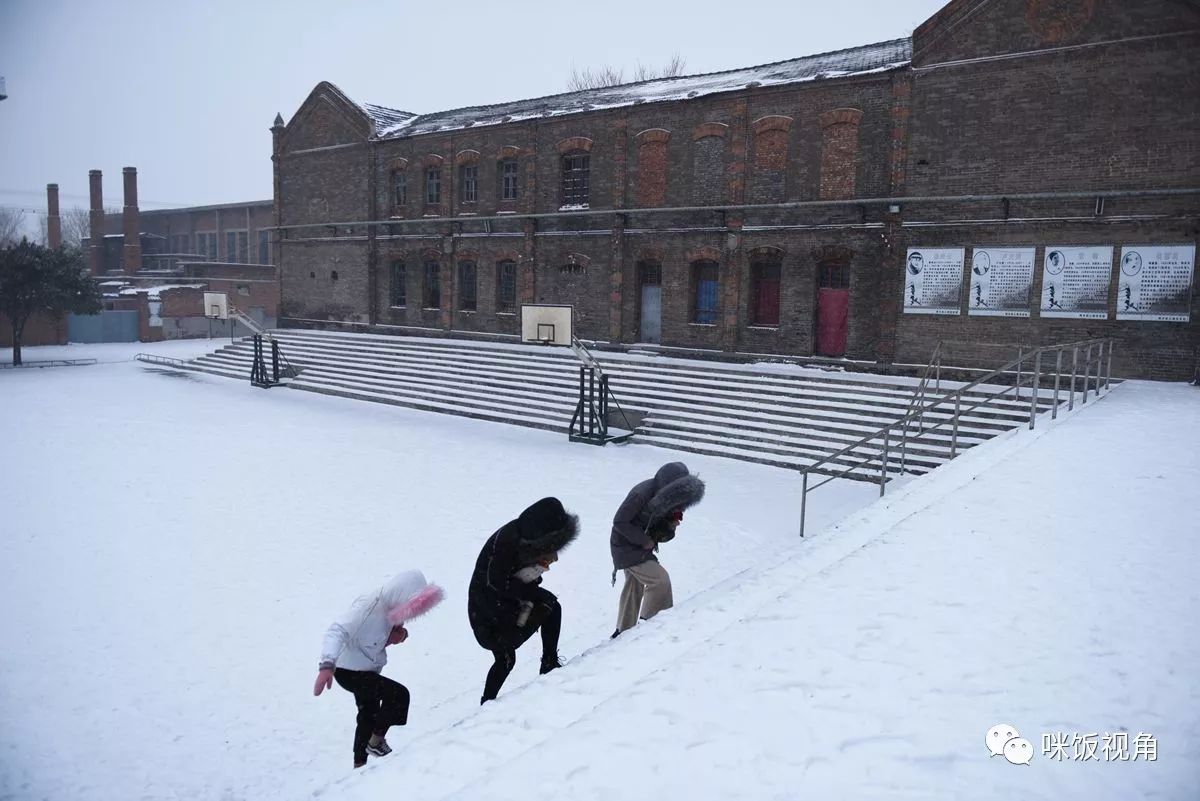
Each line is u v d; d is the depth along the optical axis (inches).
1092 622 215.3
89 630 378.6
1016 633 209.8
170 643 366.0
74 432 862.5
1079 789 141.6
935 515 325.4
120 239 2605.8
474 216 1199.6
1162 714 167.0
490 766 163.0
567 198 1103.6
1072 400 554.9
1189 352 666.8
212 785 261.4
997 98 737.6
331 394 1123.9
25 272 1502.2
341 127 1384.1
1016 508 329.7
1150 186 671.1
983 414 650.2
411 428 884.0
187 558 473.7
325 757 277.0
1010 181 737.0
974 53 746.2
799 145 879.1
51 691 323.3
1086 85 693.3
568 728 169.8
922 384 601.3
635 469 688.4
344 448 776.3
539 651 347.9
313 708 312.3
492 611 233.6
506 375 1009.5
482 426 893.2
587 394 895.7
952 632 211.5
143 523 540.4
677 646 218.7
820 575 260.5
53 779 265.0
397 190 1322.6
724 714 172.4
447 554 478.6
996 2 729.6
